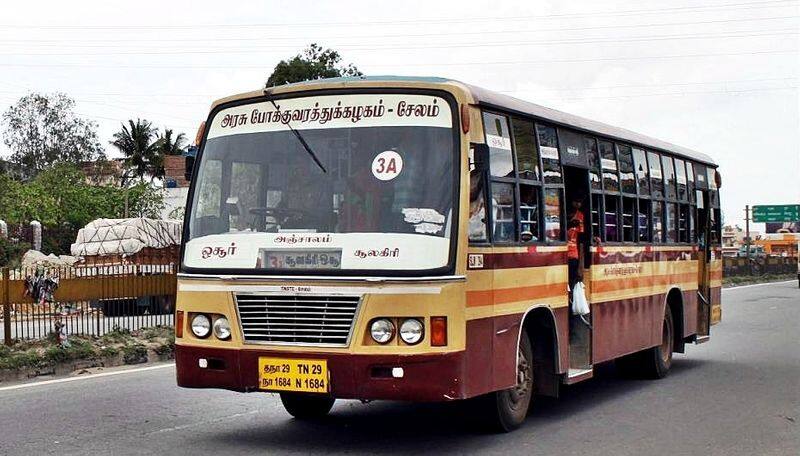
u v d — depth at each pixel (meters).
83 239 26.59
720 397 11.59
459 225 7.50
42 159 69.56
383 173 7.67
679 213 14.06
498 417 8.76
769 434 9.16
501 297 8.28
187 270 8.13
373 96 7.89
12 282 14.48
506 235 8.48
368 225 7.55
